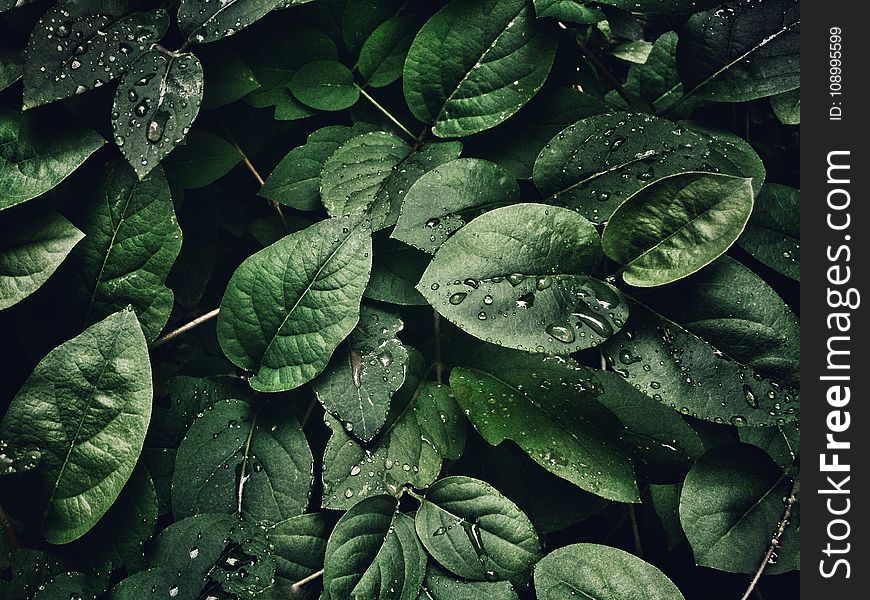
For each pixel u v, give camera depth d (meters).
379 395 0.36
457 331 0.38
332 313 0.36
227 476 0.36
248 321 0.36
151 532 0.36
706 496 0.36
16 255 0.36
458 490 0.36
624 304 0.35
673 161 0.36
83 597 0.35
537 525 0.37
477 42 0.37
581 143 0.37
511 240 0.35
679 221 0.35
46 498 0.35
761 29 0.37
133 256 0.37
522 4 0.37
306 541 0.36
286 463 0.36
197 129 0.39
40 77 0.35
